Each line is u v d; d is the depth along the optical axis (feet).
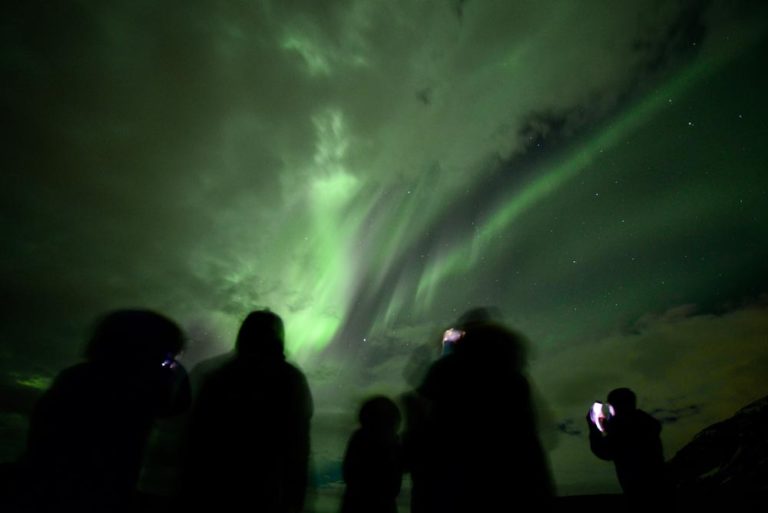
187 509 6.78
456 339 8.18
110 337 7.15
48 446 6.23
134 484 6.54
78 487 6.07
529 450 6.86
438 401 7.46
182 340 7.95
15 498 5.94
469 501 6.57
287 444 7.29
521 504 6.52
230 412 7.22
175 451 7.40
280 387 7.58
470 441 6.91
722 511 14.30
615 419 11.11
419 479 7.81
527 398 7.27
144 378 7.06
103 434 6.44
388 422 9.68
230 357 8.01
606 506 14.60
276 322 8.23
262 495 6.90
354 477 9.28
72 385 6.67
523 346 7.82
